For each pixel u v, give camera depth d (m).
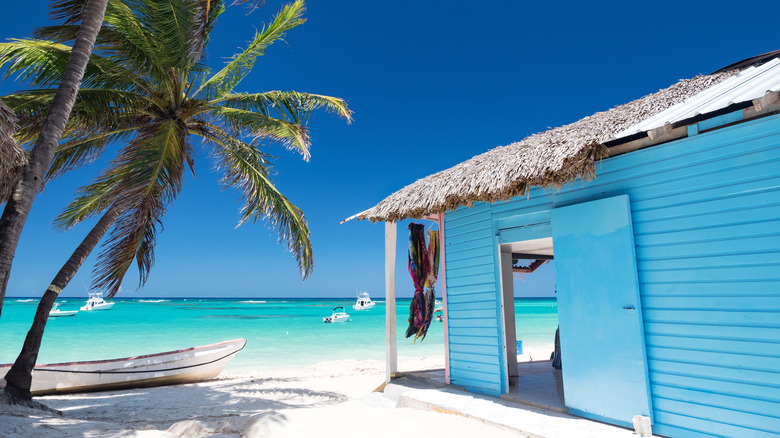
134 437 4.79
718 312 3.82
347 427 4.65
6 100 6.82
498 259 6.11
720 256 3.85
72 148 8.80
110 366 9.77
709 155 3.99
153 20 7.40
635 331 4.32
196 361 10.90
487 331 6.12
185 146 9.14
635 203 4.53
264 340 23.52
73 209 9.52
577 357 4.86
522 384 6.44
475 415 4.89
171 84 8.54
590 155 4.44
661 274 4.25
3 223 5.16
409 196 6.70
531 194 5.73
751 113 3.69
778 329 3.47
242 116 9.30
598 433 4.14
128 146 7.86
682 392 4.00
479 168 5.66
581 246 4.92
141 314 54.22
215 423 5.95
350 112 10.06
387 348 7.59
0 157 4.23
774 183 3.57
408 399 5.95
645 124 4.44
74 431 4.84
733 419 3.65
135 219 7.12
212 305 101.88
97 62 7.81
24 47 7.40
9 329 30.39
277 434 4.49
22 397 6.30
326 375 12.17
